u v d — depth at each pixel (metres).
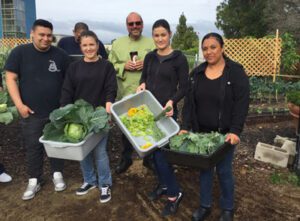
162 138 2.12
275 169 2.89
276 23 11.65
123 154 2.78
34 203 2.39
